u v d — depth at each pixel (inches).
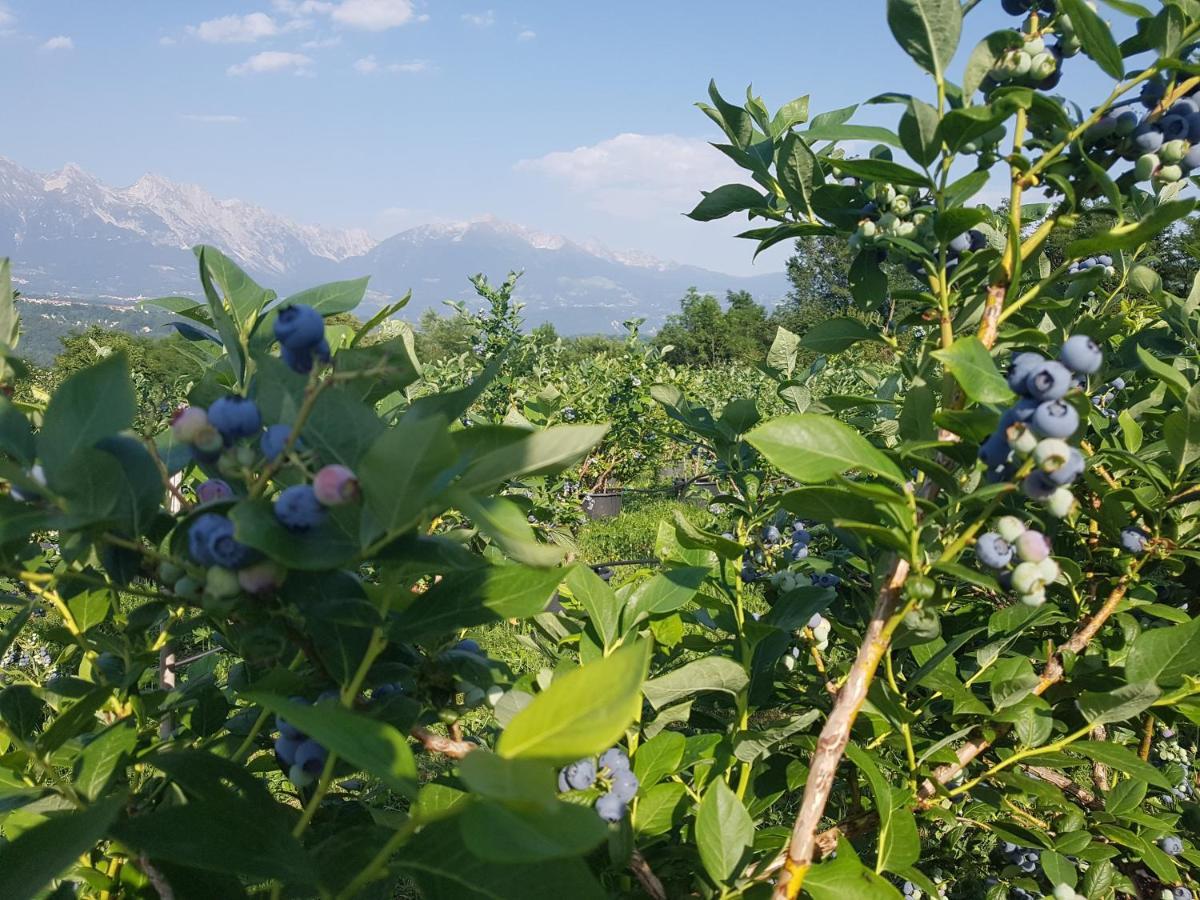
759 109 26.8
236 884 17.2
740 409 30.4
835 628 25.9
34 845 12.6
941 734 28.9
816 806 17.3
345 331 22.3
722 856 18.5
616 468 168.4
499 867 12.9
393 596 18.5
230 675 22.6
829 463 17.2
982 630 28.5
